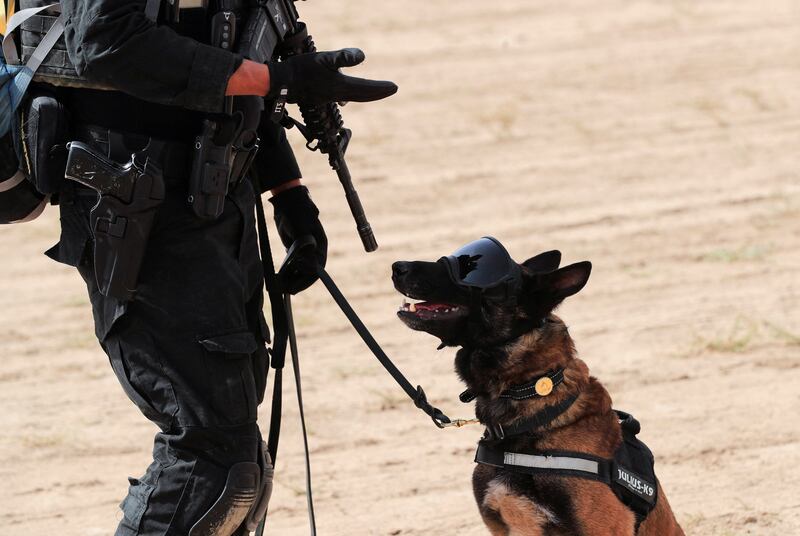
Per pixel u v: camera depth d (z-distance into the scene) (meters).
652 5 30.48
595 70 24.53
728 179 17.75
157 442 5.66
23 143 5.52
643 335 11.85
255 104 5.69
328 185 18.31
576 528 6.29
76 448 9.76
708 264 14.16
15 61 5.48
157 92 5.19
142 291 5.50
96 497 8.82
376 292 13.73
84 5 5.07
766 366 10.88
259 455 5.82
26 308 13.85
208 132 5.41
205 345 5.48
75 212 5.55
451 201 17.33
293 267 6.47
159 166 5.41
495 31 28.33
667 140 19.95
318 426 10.02
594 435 6.41
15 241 16.69
